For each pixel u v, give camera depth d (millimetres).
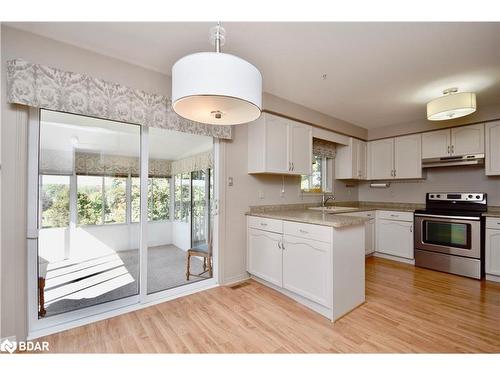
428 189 4004
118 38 1862
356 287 2289
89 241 2133
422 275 3162
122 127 2281
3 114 1665
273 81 2572
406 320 2061
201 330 1919
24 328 1754
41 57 1791
